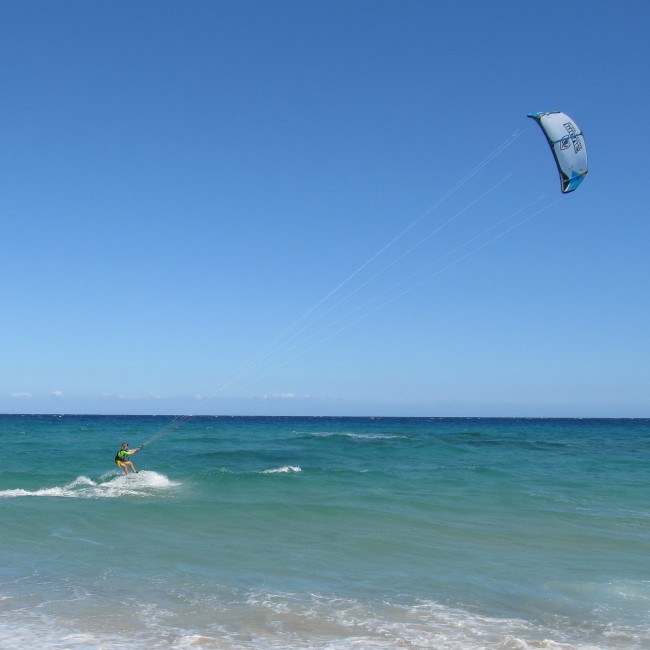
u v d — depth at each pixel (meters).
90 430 83.62
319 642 9.20
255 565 13.45
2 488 23.95
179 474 28.20
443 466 35.06
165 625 9.76
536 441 65.62
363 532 16.58
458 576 12.90
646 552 15.00
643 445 60.53
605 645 9.36
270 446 50.53
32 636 9.11
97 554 14.12
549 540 16.06
